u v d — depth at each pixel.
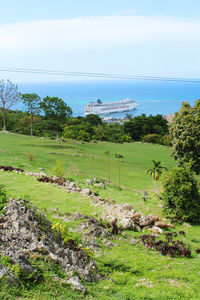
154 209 35.78
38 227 15.82
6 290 10.91
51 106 96.56
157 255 20.94
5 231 14.52
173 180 34.62
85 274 14.69
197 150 49.94
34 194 29.50
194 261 20.48
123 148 109.00
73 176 48.59
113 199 36.81
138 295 14.42
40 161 57.16
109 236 22.11
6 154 57.09
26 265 12.51
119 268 17.53
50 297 11.71
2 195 17.36
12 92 101.44
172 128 55.53
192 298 14.64
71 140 107.12
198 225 33.12
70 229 20.58
